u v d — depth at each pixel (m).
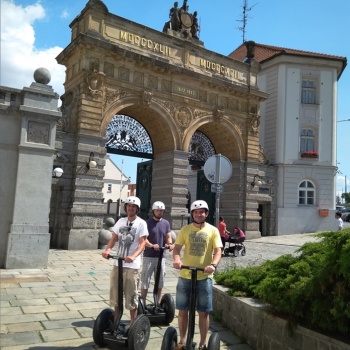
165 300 6.43
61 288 8.66
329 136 26.42
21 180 10.80
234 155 23.00
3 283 8.88
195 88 20.97
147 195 21.88
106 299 7.85
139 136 20.94
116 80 18.22
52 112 11.30
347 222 37.41
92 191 17.03
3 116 10.91
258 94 23.12
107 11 18.06
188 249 4.95
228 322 6.30
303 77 26.70
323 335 4.30
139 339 5.02
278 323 4.97
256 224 22.83
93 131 17.34
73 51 18.03
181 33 20.97
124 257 5.56
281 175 25.55
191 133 20.72
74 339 5.54
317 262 5.18
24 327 5.98
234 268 7.93
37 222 10.91
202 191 24.55
